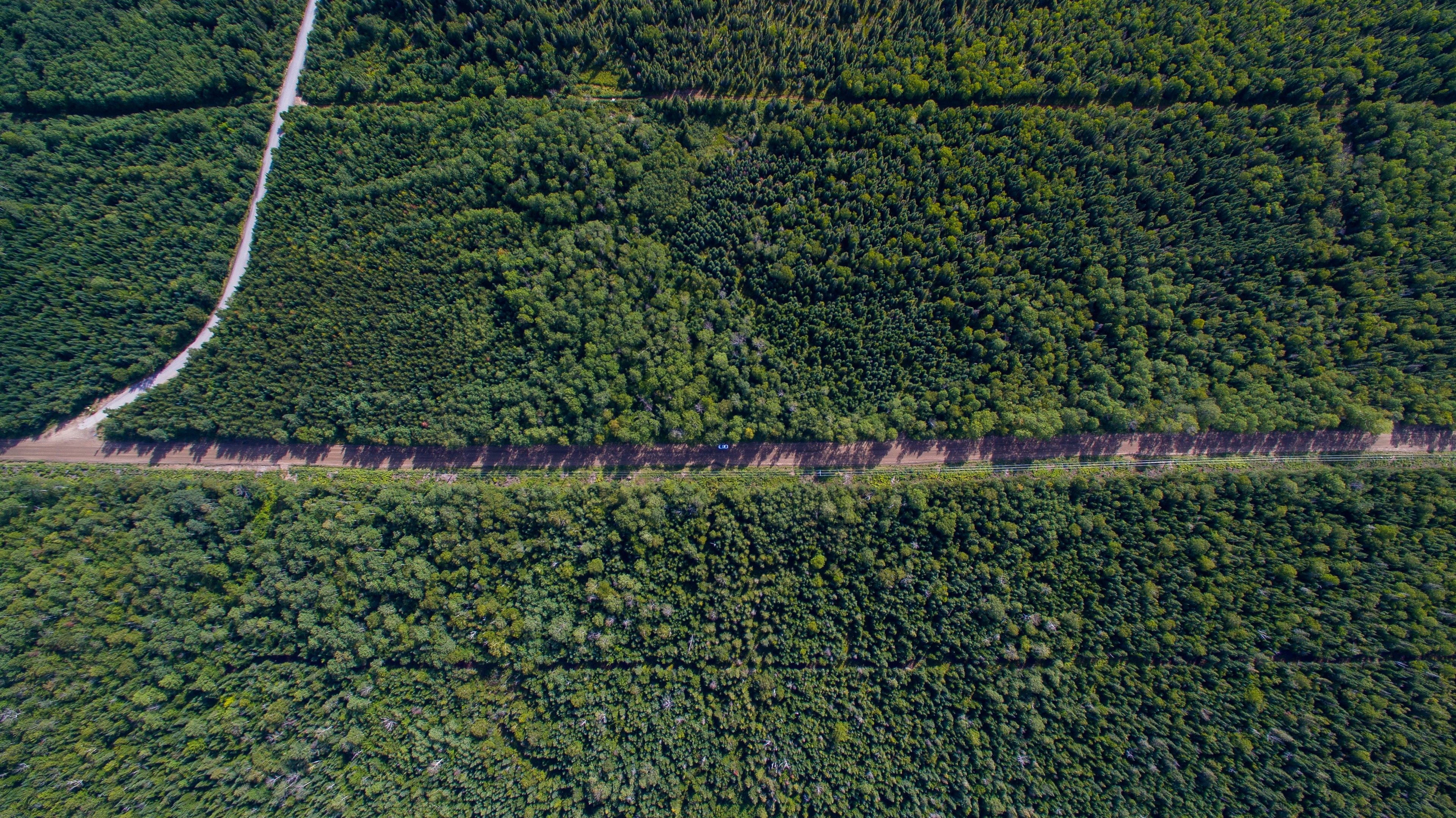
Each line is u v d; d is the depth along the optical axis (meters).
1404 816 75.00
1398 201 83.12
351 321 85.00
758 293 85.56
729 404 83.62
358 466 86.75
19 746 74.94
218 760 80.69
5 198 83.81
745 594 84.38
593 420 84.25
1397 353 81.25
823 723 85.25
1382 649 78.44
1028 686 82.06
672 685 85.62
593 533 83.50
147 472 84.56
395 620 81.56
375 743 83.62
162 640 79.12
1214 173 85.38
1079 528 82.00
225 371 85.00
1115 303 83.19
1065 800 81.12
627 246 86.00
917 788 83.38
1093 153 85.25
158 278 85.31
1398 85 86.31
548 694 85.00
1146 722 81.12
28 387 82.06
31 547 78.94
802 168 86.50
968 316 83.38
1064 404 83.38
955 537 83.19
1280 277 83.62
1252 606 80.50
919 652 84.88
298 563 81.50
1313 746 78.12
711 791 85.31
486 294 85.56
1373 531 79.69
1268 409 80.88
